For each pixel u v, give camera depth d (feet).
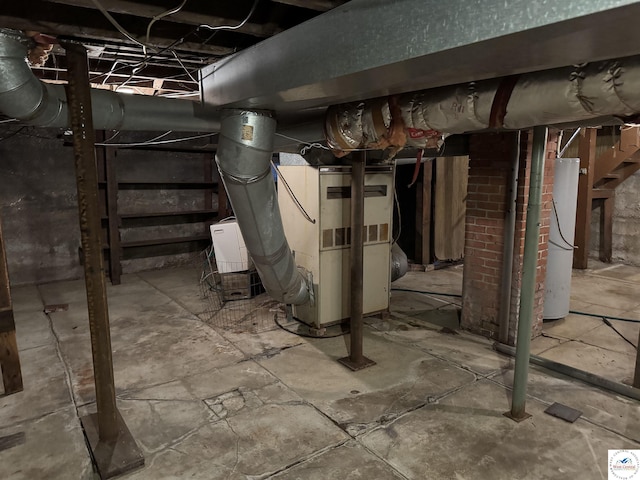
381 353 11.14
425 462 7.13
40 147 16.94
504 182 11.14
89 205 6.85
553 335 12.26
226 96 6.89
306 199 11.88
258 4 6.25
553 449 7.43
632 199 19.97
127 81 11.28
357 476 6.82
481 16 3.51
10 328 9.12
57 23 6.06
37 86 6.23
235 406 8.78
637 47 3.67
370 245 12.80
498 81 5.70
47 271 17.66
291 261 10.09
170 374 10.11
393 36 4.21
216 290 16.66
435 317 13.70
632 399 8.95
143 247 19.67
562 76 4.98
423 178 19.16
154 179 19.47
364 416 8.41
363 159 9.80
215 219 20.99
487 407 8.69
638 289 16.58
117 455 7.13
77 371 10.29
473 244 12.10
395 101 6.83
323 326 12.32
